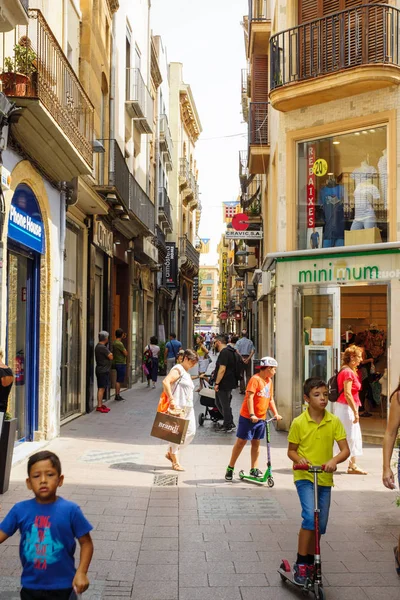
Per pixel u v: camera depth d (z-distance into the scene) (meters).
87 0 15.95
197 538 6.49
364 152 13.54
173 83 44.75
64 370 14.26
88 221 16.16
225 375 13.77
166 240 41.53
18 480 8.57
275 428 14.19
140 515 7.25
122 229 20.80
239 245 36.78
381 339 13.77
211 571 5.60
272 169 18.48
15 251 10.44
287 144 14.45
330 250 13.15
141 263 27.05
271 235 18.75
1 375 7.65
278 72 14.79
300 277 13.88
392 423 5.64
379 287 13.47
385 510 7.63
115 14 19.25
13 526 3.65
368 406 13.68
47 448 11.07
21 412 11.21
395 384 12.23
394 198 12.78
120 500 7.87
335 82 13.03
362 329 14.04
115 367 19.31
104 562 5.76
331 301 13.48
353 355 9.72
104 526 6.80
